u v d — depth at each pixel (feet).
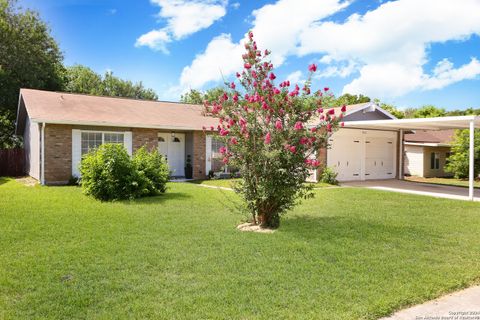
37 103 51.98
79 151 49.03
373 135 64.03
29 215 27.02
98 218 26.37
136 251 18.53
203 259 17.35
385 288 14.07
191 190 42.70
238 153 23.62
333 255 18.16
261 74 23.49
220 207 31.42
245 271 15.84
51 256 17.62
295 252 18.60
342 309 12.35
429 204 35.73
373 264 16.90
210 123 60.70
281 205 24.21
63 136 47.85
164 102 69.77
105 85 142.51
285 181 22.97
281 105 22.52
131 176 35.78
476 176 70.54
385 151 66.08
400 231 23.59
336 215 29.07
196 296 13.25
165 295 13.34
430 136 84.58
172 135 60.80
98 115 52.03
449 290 14.29
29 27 87.66
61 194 37.78
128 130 52.54
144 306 12.46
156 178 38.88
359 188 49.39
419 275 15.55
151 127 52.85
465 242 21.04
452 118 41.83
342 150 59.62
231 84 23.63
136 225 24.34
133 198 35.06
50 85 92.12
